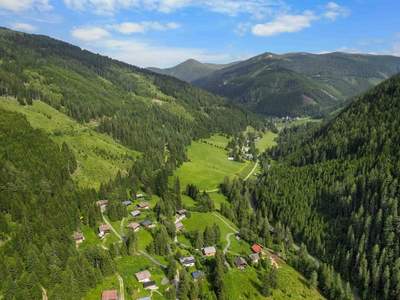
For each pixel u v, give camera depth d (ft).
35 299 374.63
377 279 515.91
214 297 452.76
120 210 620.90
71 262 433.48
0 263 380.99
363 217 604.49
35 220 469.16
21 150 587.27
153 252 521.65
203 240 570.87
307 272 545.44
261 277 508.94
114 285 440.86
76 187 641.40
